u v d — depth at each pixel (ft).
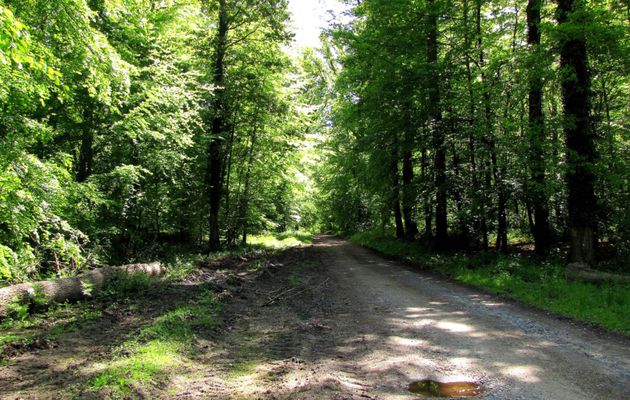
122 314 25.82
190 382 16.24
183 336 21.40
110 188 41.57
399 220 82.58
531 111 45.29
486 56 53.16
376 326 25.11
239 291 34.99
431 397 14.89
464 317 26.99
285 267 53.06
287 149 76.13
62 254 31.71
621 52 35.91
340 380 16.46
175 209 62.44
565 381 16.25
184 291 32.68
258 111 68.39
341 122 82.43
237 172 76.84
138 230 51.60
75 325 23.26
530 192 43.91
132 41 45.70
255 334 23.66
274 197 96.22
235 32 65.62
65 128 42.65
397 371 17.48
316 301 33.01
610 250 43.21
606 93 46.50
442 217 58.54
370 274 47.80
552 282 33.55
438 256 54.54
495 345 20.99
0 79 23.11
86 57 25.88
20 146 26.18
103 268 33.04
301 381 16.48
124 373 16.01
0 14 16.62
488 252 49.62
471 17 52.85
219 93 63.05
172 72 52.90
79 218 37.93
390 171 70.90
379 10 55.36
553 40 38.83
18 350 19.22
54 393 14.65
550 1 44.75
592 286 31.01
